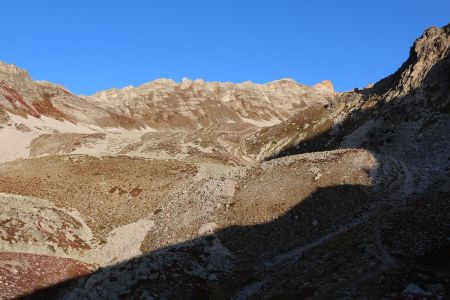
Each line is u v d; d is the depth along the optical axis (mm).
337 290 33625
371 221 46938
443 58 100875
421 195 53156
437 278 31750
